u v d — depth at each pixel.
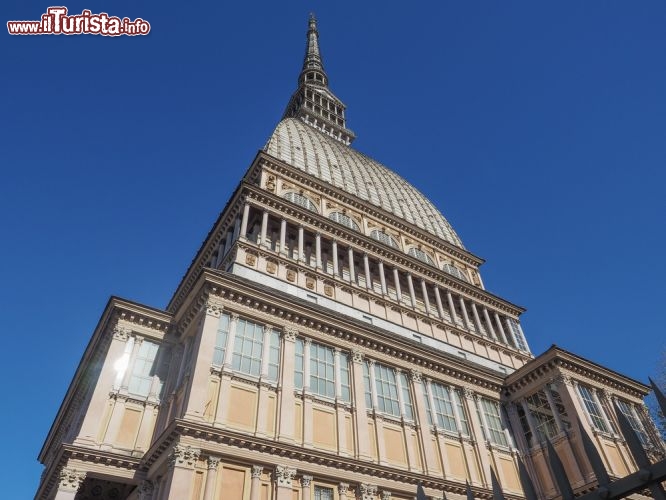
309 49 100.00
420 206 59.62
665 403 5.13
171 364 28.59
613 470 30.88
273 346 27.75
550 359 35.56
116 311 28.80
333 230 40.00
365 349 31.45
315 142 57.59
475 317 44.72
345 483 24.53
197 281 27.88
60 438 36.81
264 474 22.61
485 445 32.41
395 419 29.31
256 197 37.00
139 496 22.88
